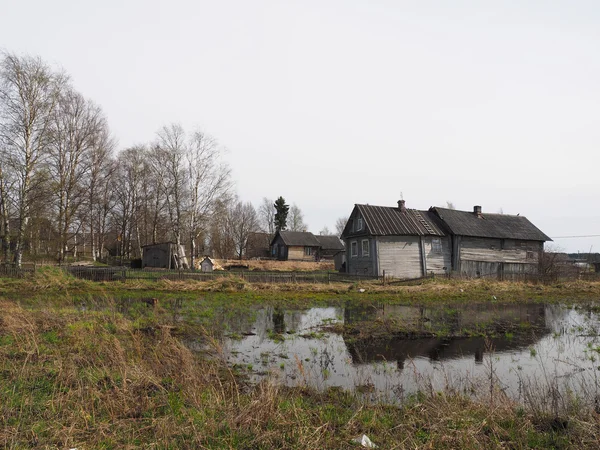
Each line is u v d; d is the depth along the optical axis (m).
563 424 5.75
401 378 8.45
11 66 26.09
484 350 11.12
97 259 48.28
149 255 39.94
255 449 4.83
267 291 23.94
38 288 21.77
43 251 36.41
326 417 5.82
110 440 4.89
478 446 4.90
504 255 38.38
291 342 11.55
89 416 5.43
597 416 5.53
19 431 4.97
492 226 39.09
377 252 33.84
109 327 11.30
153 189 47.59
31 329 9.56
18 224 29.33
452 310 18.47
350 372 8.82
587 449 4.88
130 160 49.09
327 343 11.55
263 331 12.95
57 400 5.86
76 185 32.91
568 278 32.84
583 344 12.02
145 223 52.91
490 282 28.12
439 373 8.81
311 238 69.31
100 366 7.65
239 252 79.81
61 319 11.51
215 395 6.30
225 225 77.31
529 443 5.18
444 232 36.41
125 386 6.21
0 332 9.89
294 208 106.69
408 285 27.91
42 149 27.42
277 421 5.39
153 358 8.01
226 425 5.30
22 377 6.85
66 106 32.06
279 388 7.07
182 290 23.17
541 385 7.84
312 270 51.31
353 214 37.72
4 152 25.69
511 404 6.33
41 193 26.62
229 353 10.05
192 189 40.00
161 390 6.49
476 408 6.10
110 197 47.44
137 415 5.74
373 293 24.42
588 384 8.06
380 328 13.65
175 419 5.45
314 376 8.38
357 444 4.99
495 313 17.81
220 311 16.53
